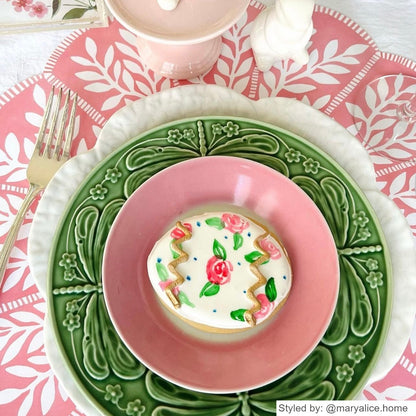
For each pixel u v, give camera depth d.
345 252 0.32
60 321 0.30
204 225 0.32
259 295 0.30
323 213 0.33
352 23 0.42
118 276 0.31
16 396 0.32
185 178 0.33
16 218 0.35
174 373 0.28
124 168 0.33
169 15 0.32
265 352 0.30
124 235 0.31
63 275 0.31
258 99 0.39
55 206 0.33
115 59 0.40
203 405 0.28
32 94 0.39
